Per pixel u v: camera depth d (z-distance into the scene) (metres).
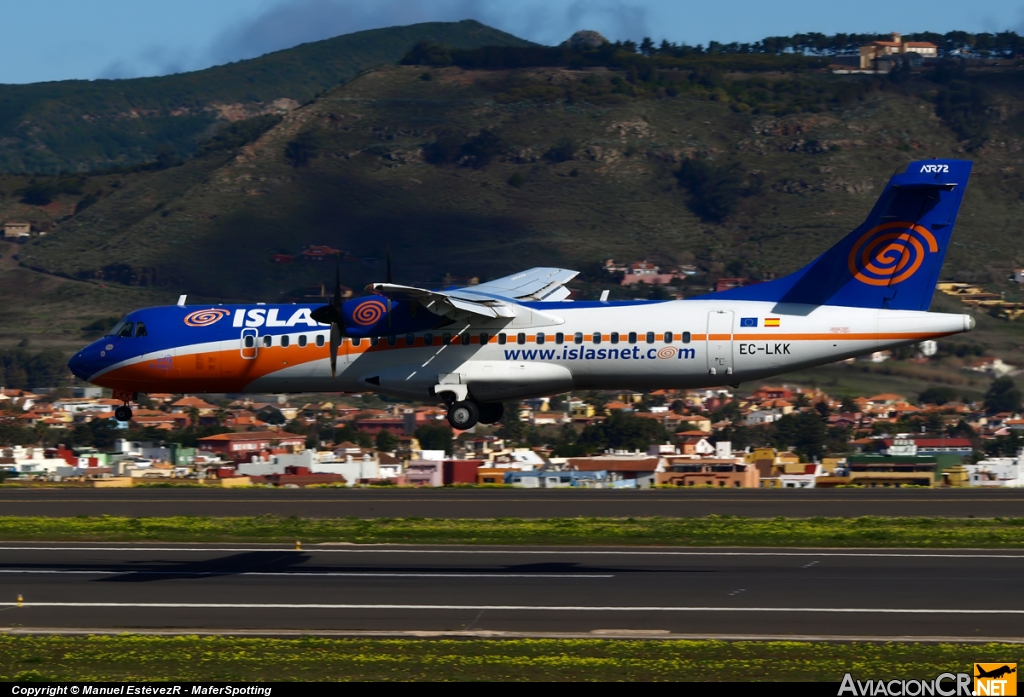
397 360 126.75
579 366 122.75
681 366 120.75
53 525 101.06
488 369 124.19
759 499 116.25
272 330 130.62
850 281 118.69
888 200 117.31
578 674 53.25
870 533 91.62
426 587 72.44
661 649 57.28
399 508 112.38
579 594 69.94
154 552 87.00
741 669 53.78
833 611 64.75
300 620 63.88
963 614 63.66
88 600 69.25
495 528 96.94
